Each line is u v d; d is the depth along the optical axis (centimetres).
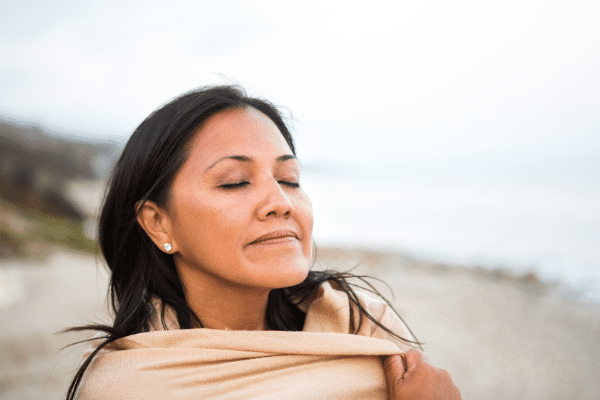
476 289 1118
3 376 462
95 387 110
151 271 137
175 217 125
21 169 1761
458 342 738
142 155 132
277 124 149
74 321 631
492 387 576
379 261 1450
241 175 120
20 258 1017
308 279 151
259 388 113
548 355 681
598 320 880
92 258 1167
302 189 132
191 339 119
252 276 115
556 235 1955
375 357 131
